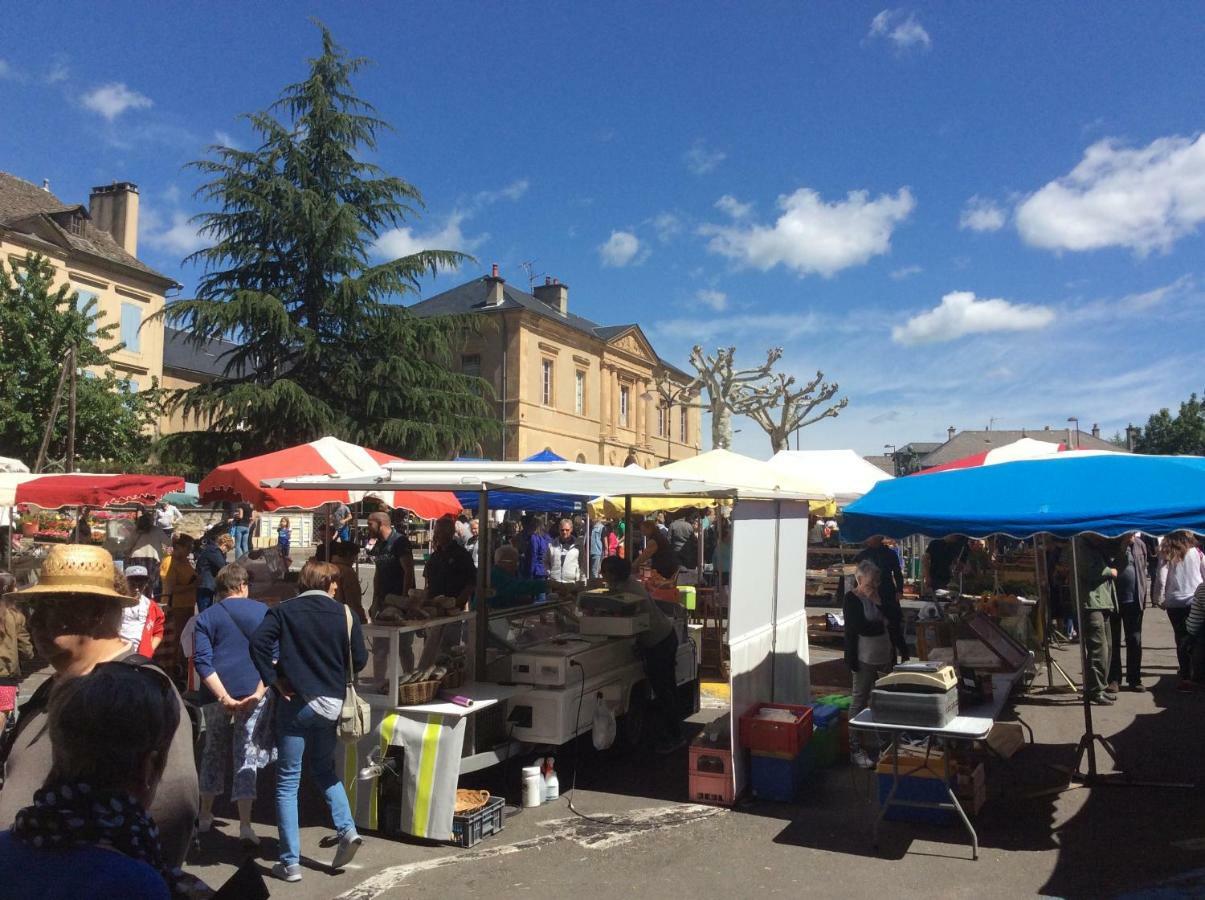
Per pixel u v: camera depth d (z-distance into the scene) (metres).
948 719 5.21
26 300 24.16
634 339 52.62
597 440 48.56
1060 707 8.64
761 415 24.72
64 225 34.28
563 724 6.19
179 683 9.47
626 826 5.68
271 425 23.47
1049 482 5.64
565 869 4.98
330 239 24.81
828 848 5.23
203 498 9.13
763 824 5.67
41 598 2.48
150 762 1.77
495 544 17.27
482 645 6.46
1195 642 9.09
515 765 7.05
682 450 59.19
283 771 4.86
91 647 2.52
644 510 11.73
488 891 4.68
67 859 1.57
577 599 7.81
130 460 24.48
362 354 25.50
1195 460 5.80
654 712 7.84
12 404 22.98
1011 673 6.45
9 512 13.04
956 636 6.20
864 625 7.05
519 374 42.12
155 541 12.09
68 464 19.38
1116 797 5.98
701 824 5.69
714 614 11.38
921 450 95.62
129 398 25.41
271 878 4.85
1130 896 4.40
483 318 27.22
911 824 5.60
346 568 7.76
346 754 5.67
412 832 5.41
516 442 41.84
